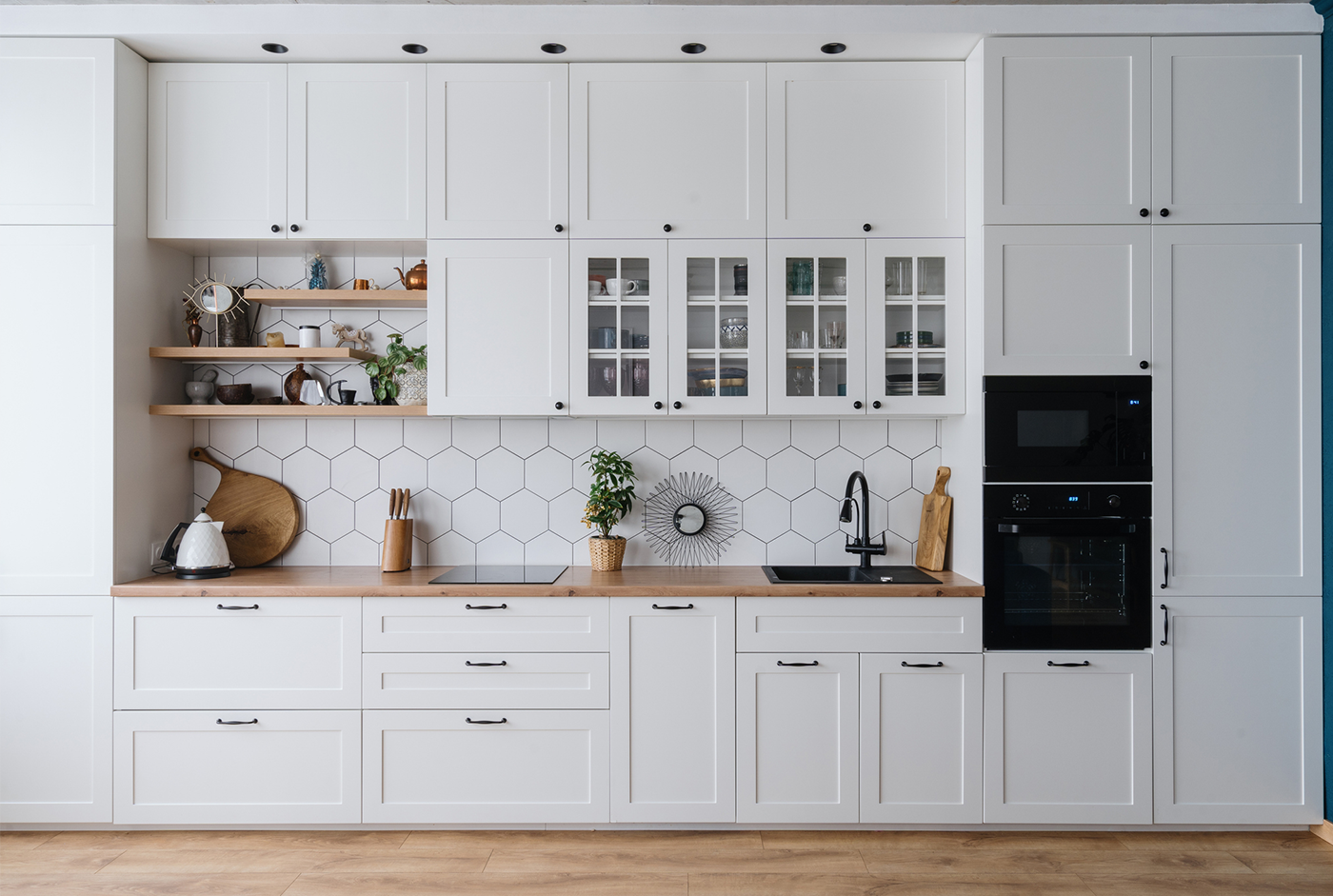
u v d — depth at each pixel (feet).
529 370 9.02
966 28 8.41
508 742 8.46
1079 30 8.40
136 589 8.38
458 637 8.45
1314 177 8.46
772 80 8.99
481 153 8.99
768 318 9.00
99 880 7.64
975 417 8.66
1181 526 8.43
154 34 8.42
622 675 8.43
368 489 10.13
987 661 8.41
